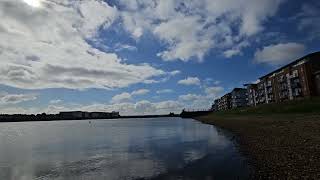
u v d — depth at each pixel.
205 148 40.78
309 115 65.56
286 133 41.00
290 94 103.94
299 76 99.06
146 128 118.50
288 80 105.12
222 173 23.58
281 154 26.77
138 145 52.41
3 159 40.88
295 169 20.41
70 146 57.16
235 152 33.41
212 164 28.08
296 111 79.38
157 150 43.38
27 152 49.31
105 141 64.62
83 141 67.62
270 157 26.34
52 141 71.44
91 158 38.69
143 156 37.97
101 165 32.72
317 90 92.19
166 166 29.33
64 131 123.81
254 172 21.64
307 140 31.97
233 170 23.94
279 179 18.72
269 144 34.28
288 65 106.12
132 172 27.59
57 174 28.95
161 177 24.59
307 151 26.09
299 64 99.00
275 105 98.81
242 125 70.56
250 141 40.28
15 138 86.69
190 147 44.00
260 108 107.75
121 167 30.59
